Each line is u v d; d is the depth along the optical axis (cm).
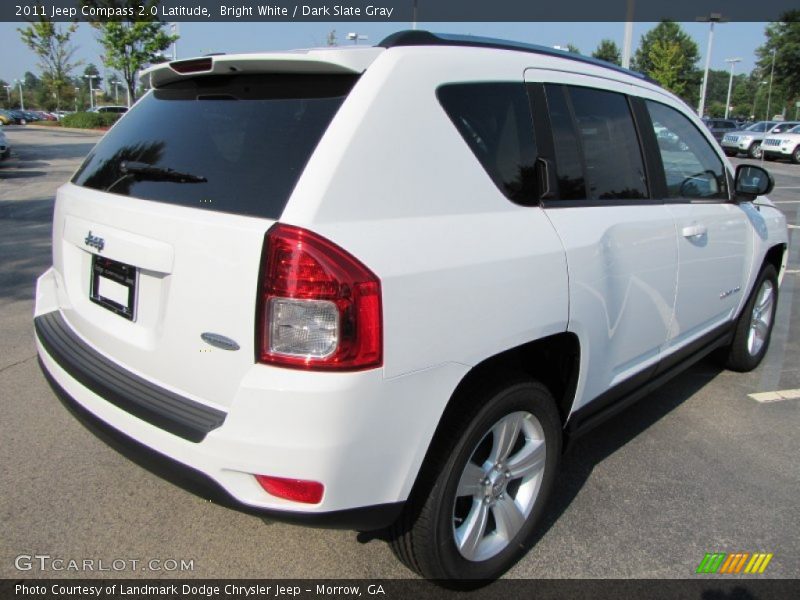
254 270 187
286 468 187
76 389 238
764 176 386
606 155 291
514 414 241
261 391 186
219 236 194
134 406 213
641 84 330
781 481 331
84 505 287
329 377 185
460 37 244
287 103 216
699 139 371
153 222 212
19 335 492
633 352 309
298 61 210
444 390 209
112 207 231
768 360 509
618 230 279
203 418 199
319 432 185
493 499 246
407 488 208
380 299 189
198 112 239
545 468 263
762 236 427
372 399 191
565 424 278
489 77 241
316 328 184
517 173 243
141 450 211
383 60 211
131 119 272
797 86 4403
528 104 255
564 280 245
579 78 285
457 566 234
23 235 872
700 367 489
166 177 223
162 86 271
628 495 314
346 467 191
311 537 275
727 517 299
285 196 192
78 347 252
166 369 213
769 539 284
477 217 223
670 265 320
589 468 338
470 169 224
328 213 188
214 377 199
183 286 203
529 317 232
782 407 421
